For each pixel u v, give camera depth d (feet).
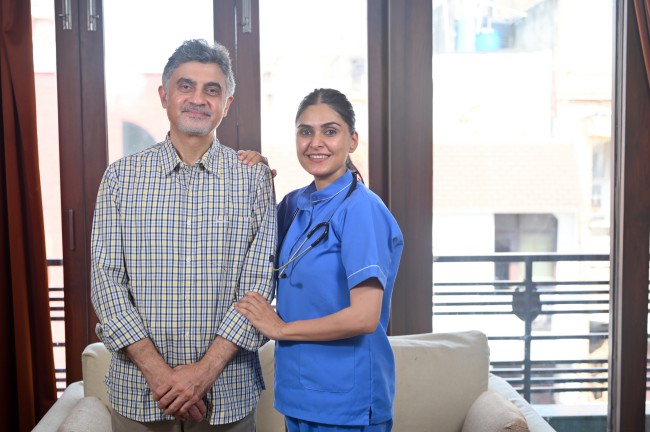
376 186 9.02
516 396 7.77
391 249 5.48
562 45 9.06
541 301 9.32
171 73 5.62
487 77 9.04
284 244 5.69
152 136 8.75
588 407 9.48
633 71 8.87
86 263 8.66
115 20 8.60
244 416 5.65
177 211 5.51
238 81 8.74
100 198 5.58
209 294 5.49
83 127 8.59
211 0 8.68
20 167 8.27
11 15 8.04
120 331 5.26
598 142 9.18
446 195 9.11
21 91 8.13
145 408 5.45
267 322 5.30
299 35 8.80
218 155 5.76
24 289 8.22
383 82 8.93
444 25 8.95
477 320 9.30
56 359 8.93
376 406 5.32
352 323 5.09
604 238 9.27
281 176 8.91
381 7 8.86
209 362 5.32
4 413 8.32
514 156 9.14
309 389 5.30
